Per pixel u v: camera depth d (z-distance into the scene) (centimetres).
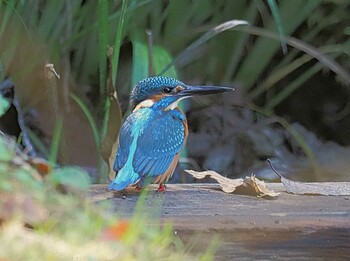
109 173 925
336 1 1270
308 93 1356
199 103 1298
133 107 789
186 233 588
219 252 590
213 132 1295
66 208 574
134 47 1059
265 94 1326
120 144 734
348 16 1282
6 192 567
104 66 941
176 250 572
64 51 1125
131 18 1156
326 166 1267
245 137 1286
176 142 749
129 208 645
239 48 1235
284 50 1127
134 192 711
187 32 1180
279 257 596
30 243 513
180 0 1178
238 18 1223
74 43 1160
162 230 588
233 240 592
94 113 1168
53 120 1004
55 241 523
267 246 594
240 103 1277
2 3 1092
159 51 1066
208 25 1206
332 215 623
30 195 571
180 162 1196
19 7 1112
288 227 595
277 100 1295
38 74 1111
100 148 953
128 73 1241
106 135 923
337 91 1351
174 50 1207
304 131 1346
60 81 1113
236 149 1281
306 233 596
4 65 1101
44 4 1148
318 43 1313
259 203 667
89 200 634
